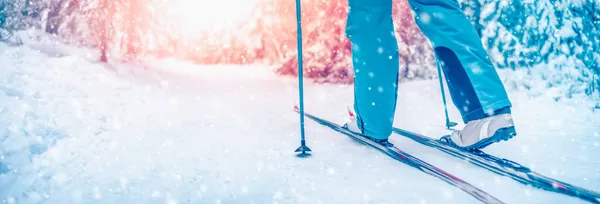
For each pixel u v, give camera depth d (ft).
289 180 4.83
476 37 5.16
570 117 9.38
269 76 20.33
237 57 24.80
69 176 4.95
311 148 6.48
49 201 4.24
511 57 13.19
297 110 10.72
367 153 6.11
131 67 17.48
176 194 4.41
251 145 6.66
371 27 5.80
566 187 4.08
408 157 5.47
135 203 4.17
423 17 5.46
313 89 16.38
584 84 11.62
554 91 11.76
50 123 7.11
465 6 14.14
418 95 13.69
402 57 16.78
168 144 6.61
